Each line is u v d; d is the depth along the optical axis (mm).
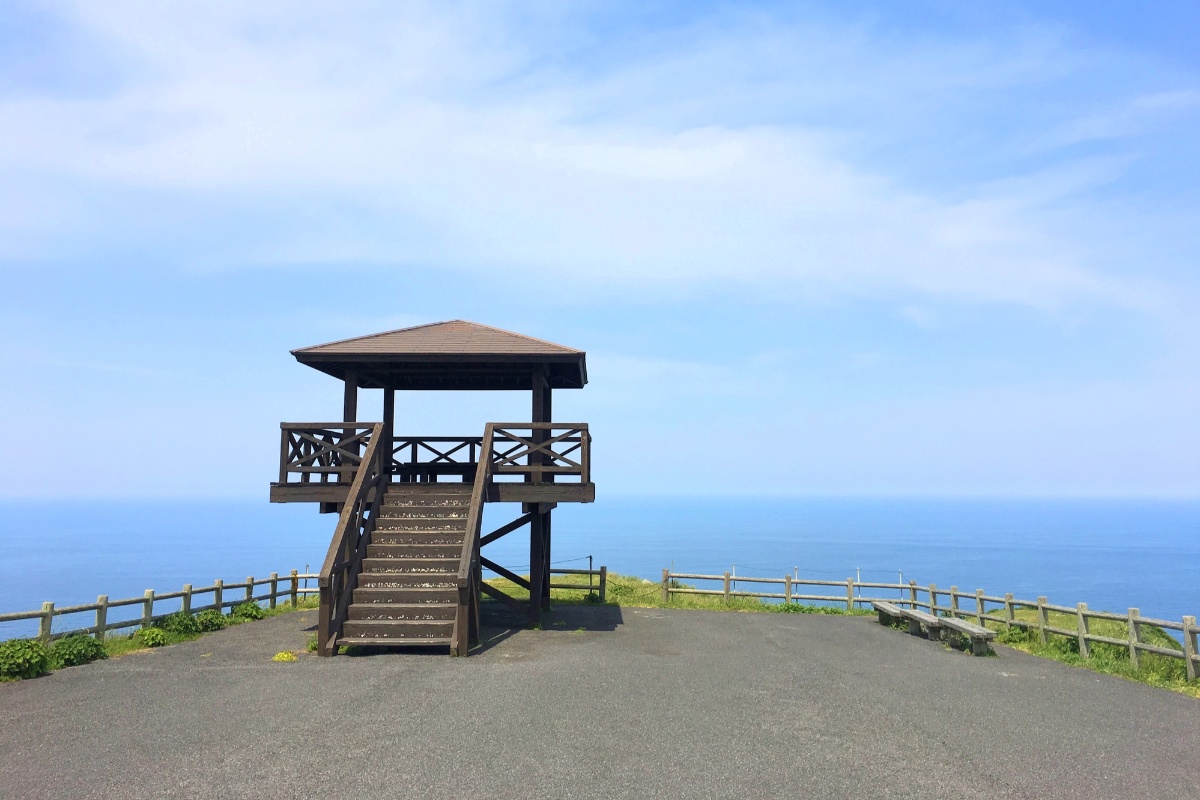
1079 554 192250
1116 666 10602
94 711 7383
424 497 13547
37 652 9133
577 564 142875
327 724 6934
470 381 16766
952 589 15789
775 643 12500
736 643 12367
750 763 6055
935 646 12656
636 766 5918
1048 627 12695
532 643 11781
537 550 13805
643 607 17562
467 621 10656
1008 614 14031
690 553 181750
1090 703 8492
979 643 11766
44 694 8094
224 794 5254
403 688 8391
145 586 131500
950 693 8844
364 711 7398
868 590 66000
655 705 7832
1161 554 195375
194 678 8914
